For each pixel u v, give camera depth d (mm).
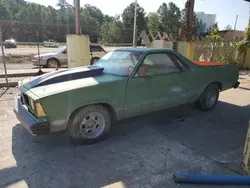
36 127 2648
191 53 8109
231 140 3451
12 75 8031
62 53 11828
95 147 3117
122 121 4133
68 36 5840
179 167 2666
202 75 4398
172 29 59688
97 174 2494
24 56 15500
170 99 3924
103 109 3193
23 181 2350
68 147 3096
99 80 3123
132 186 2305
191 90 4277
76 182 2350
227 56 13070
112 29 47500
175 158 2871
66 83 3023
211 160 2842
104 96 3064
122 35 47562
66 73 3283
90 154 2922
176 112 4762
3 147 3055
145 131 3719
